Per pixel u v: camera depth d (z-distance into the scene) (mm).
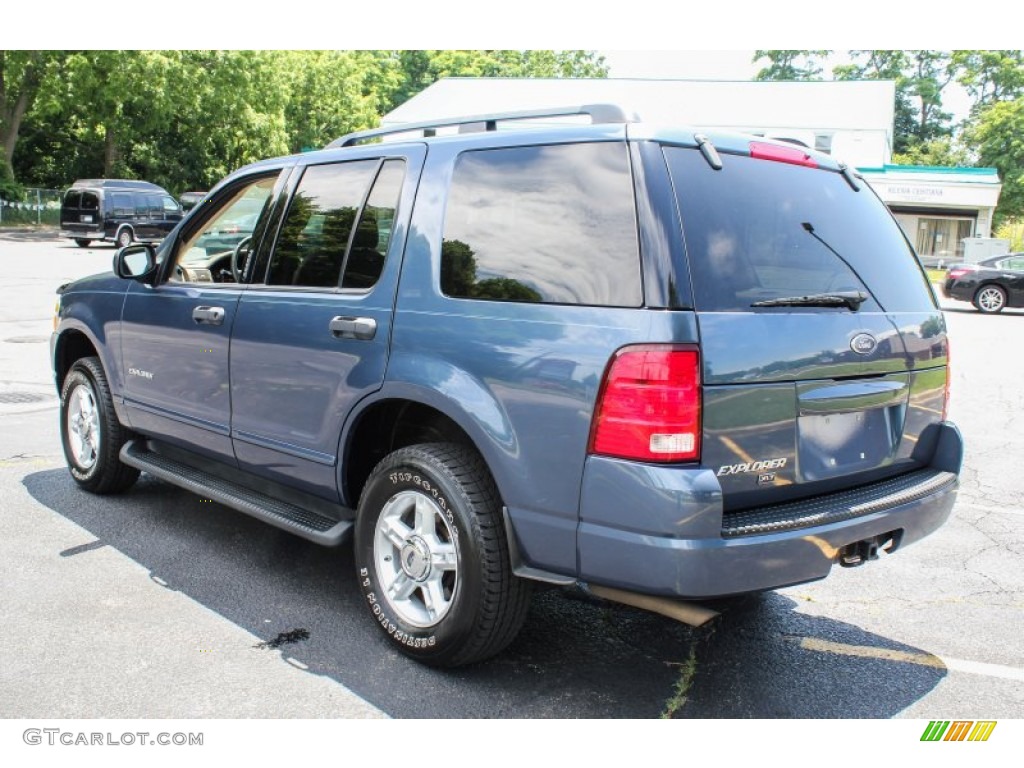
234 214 4523
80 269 19750
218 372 4191
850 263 3266
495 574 3070
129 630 3562
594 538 2783
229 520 4938
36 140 39969
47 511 4973
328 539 3611
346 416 3535
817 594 4270
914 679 3402
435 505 3197
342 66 47906
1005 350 13789
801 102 36594
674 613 2725
